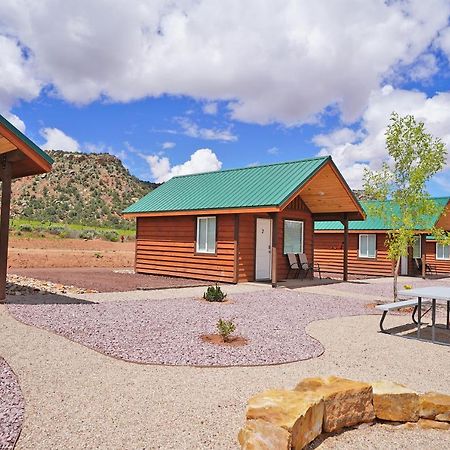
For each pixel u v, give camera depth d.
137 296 11.09
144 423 3.68
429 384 5.11
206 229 16.08
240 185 16.08
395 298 11.48
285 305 10.63
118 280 15.13
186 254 16.73
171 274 17.28
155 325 7.56
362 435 3.95
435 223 20.91
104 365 5.24
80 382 4.61
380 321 8.56
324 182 16.06
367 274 23.84
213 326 7.78
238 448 3.32
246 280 15.40
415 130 11.19
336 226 24.62
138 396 4.29
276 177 15.46
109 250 32.78
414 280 20.59
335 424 3.95
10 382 4.47
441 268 26.56
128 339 6.47
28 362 5.19
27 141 8.48
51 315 7.82
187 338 6.77
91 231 46.28
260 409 3.45
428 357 6.35
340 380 4.30
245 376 5.10
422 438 3.92
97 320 7.64
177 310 9.17
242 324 8.09
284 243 17.05
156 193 19.41
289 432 3.22
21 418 3.65
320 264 25.64
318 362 5.86
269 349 6.35
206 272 15.92
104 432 3.48
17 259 21.38
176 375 5.02
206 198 16.17
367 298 12.67
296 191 14.08
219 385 4.74
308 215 18.20
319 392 3.93
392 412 4.19
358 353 6.42
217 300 10.77
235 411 4.03
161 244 17.84
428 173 11.25
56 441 3.29
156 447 3.28
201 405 4.14
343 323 8.73
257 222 15.89
